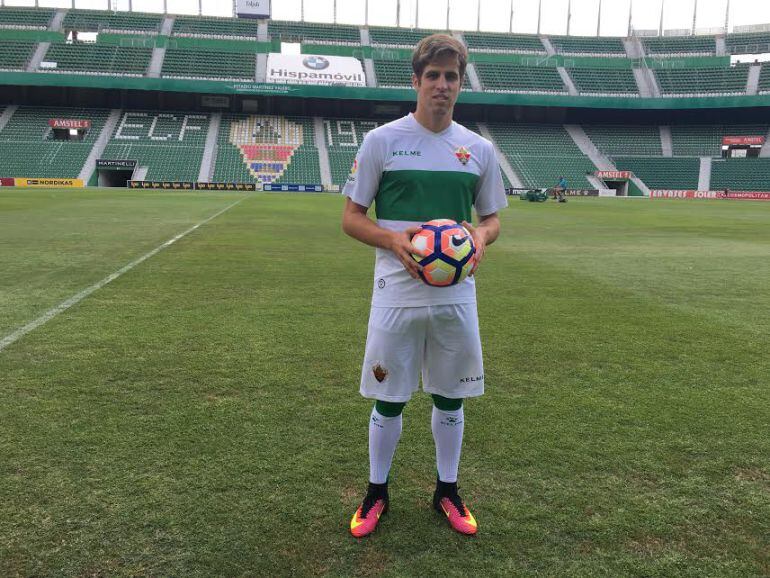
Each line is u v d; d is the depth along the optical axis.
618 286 7.75
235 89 43.59
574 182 46.03
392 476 2.85
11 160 40.25
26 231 12.47
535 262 9.87
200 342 4.82
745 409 3.67
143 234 12.35
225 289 6.98
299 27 54.41
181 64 47.47
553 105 46.62
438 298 2.39
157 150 43.41
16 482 2.66
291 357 4.50
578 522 2.49
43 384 3.81
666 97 46.44
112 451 2.96
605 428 3.37
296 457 2.96
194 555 2.23
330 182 43.41
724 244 12.77
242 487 2.68
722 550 2.33
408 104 50.12
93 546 2.26
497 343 5.03
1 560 2.16
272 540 2.33
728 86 49.19
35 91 44.97
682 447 3.15
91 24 50.66
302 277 7.88
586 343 5.06
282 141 46.47
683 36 54.97
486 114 51.91
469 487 2.75
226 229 13.76
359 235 2.37
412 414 3.55
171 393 3.72
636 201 36.62
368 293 6.94
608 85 50.91
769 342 5.16
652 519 2.52
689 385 4.08
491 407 3.64
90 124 44.16
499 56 52.31
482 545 2.35
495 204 2.59
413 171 2.33
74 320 5.38
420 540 2.38
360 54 51.28
